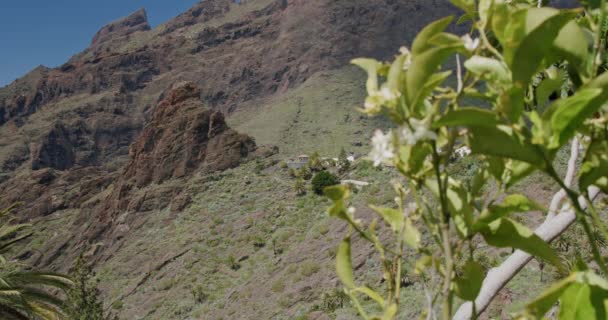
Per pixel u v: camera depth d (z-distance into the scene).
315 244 66.81
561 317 1.16
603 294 1.13
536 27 1.06
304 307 51.62
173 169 110.38
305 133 174.75
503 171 1.23
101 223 108.31
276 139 171.50
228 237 81.19
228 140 111.81
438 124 1.06
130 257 88.69
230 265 72.81
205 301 65.25
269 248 72.75
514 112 1.08
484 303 1.77
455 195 1.27
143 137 117.06
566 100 1.06
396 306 1.21
